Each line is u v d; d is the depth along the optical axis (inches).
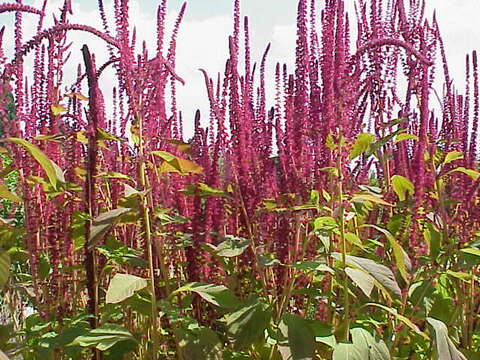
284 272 148.3
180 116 180.5
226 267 164.1
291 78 152.7
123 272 175.5
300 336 123.0
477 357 153.9
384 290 123.2
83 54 144.0
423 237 171.6
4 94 146.8
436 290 184.5
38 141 164.9
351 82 141.5
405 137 163.6
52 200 165.9
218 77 157.2
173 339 145.3
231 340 136.1
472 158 189.3
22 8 128.2
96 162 149.9
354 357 119.1
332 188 140.6
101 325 142.9
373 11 177.8
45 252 170.7
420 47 173.0
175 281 155.2
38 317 171.6
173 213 162.1
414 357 163.3
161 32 149.6
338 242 152.2
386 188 181.5
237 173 152.7
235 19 151.1
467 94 193.6
